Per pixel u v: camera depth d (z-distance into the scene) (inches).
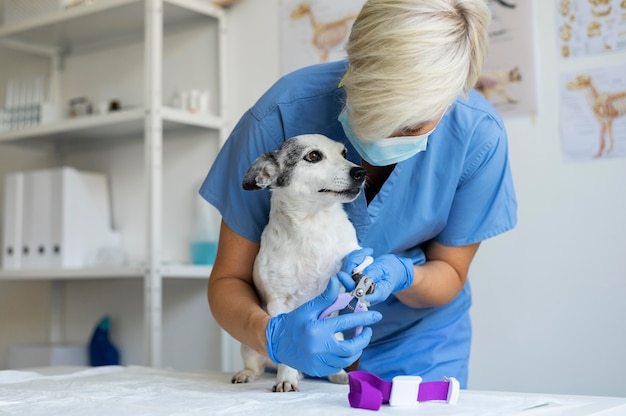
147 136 95.7
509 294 84.9
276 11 102.7
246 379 53.7
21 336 125.3
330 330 41.1
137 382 51.0
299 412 36.2
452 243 56.7
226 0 105.0
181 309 107.5
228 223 54.1
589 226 80.4
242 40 105.7
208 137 107.1
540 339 82.9
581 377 80.4
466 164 53.3
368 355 60.1
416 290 52.6
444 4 43.6
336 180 49.3
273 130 53.6
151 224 94.4
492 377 85.7
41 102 116.6
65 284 120.0
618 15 79.1
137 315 111.7
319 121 53.6
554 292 82.2
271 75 103.0
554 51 82.7
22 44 119.2
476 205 55.4
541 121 83.4
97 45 119.8
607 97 79.6
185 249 108.2
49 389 46.0
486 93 86.7
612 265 79.0
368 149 46.3
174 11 104.2
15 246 111.0
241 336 48.8
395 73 41.4
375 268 45.2
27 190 110.7
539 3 83.7
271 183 50.5
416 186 53.1
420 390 40.2
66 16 106.9
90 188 111.3
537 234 83.4
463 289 61.6
